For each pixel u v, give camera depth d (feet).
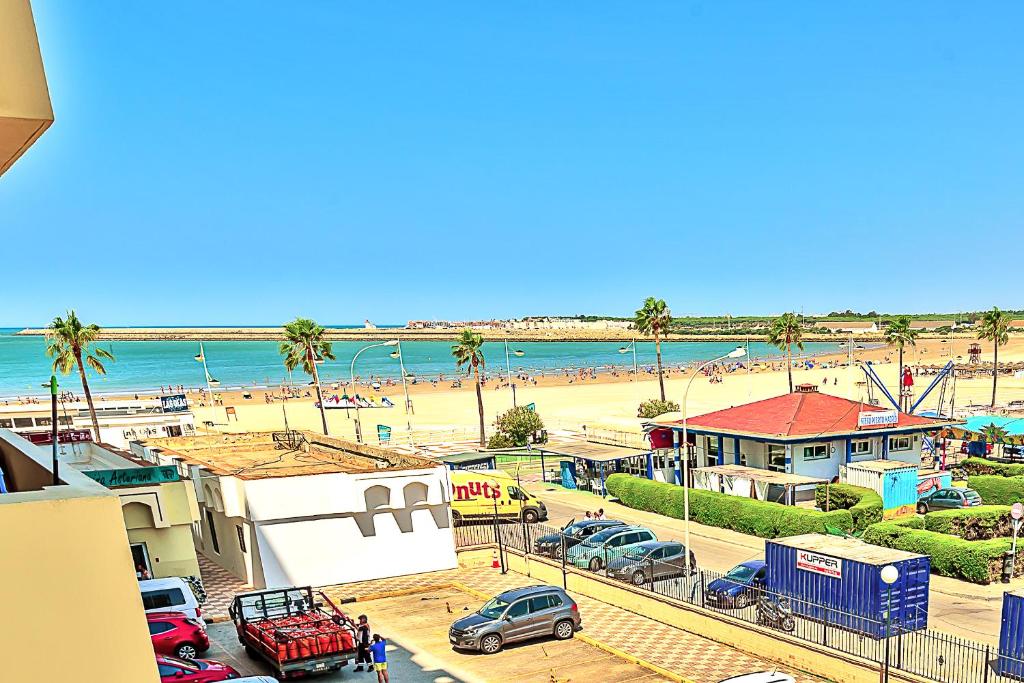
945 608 87.10
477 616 81.61
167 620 73.05
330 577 102.89
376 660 69.56
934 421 152.25
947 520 109.60
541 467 199.11
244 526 102.27
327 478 102.47
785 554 82.38
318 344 244.42
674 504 138.62
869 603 73.31
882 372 488.02
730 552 114.01
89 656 12.82
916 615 74.23
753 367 605.31
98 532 13.03
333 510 102.47
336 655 72.43
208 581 104.47
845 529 116.57
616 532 106.01
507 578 106.73
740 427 148.77
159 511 94.07
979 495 136.26
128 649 13.12
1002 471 154.92
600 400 383.86
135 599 13.29
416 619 90.63
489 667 75.36
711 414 162.91
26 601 12.42
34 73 12.10
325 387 490.49
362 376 599.57
